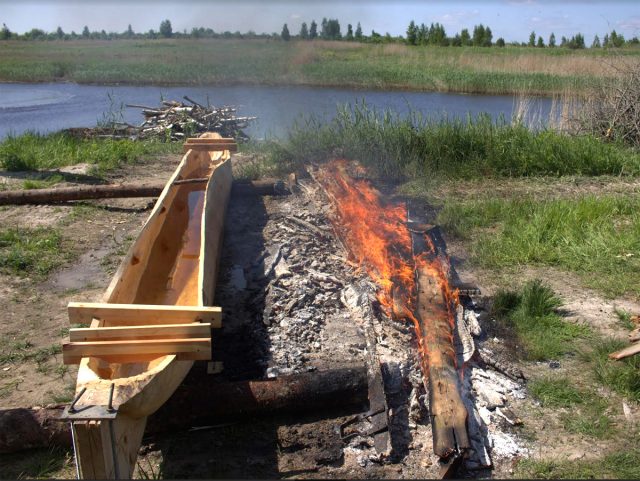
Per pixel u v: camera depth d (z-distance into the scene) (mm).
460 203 9664
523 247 7738
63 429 4297
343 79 34625
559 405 4793
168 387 3957
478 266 7410
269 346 5438
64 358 3936
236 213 9352
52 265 7488
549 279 7027
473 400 4746
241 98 28500
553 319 5992
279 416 4672
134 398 3492
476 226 8680
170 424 4449
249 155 13477
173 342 3969
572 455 4273
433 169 11320
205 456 4289
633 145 13086
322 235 8148
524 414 4695
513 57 40781
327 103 26641
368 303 5930
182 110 17172
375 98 28844
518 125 12875
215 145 10523
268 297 6289
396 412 4637
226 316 6047
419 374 4922
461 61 40688
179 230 8352
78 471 3354
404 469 4148
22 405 4770
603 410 4730
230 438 4465
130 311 4254
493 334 5781
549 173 11477
